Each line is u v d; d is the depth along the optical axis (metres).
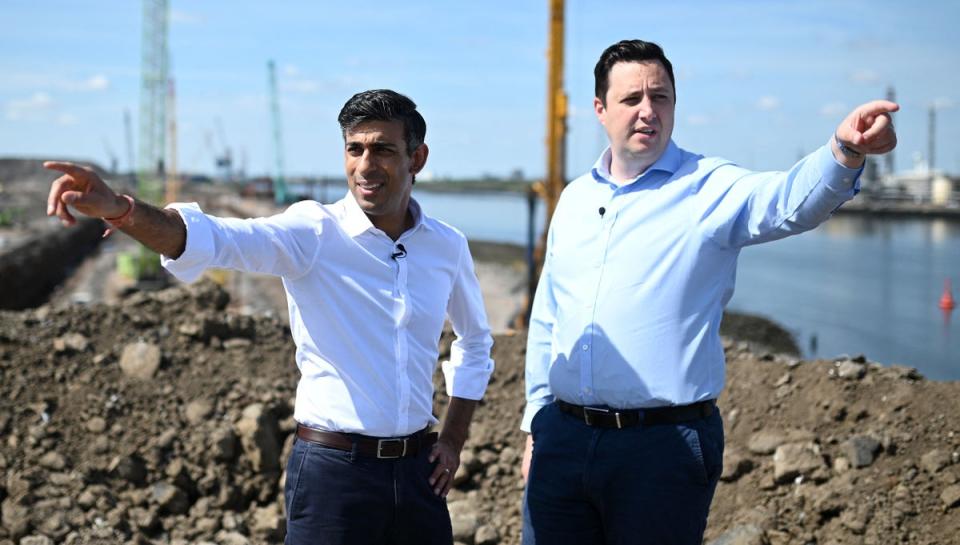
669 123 2.52
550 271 2.74
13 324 5.24
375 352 2.48
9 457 4.27
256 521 4.16
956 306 30.77
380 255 2.50
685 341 2.48
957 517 3.42
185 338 5.20
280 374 5.02
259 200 122.62
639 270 2.49
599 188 2.63
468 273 2.76
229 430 4.44
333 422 2.47
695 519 2.48
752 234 2.39
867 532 3.50
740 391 4.46
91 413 4.57
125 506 4.12
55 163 1.94
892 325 26.83
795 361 4.55
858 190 2.16
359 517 2.48
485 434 4.57
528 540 2.73
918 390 4.08
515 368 5.00
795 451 3.91
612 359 2.49
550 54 31.25
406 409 2.51
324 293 2.47
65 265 45.66
